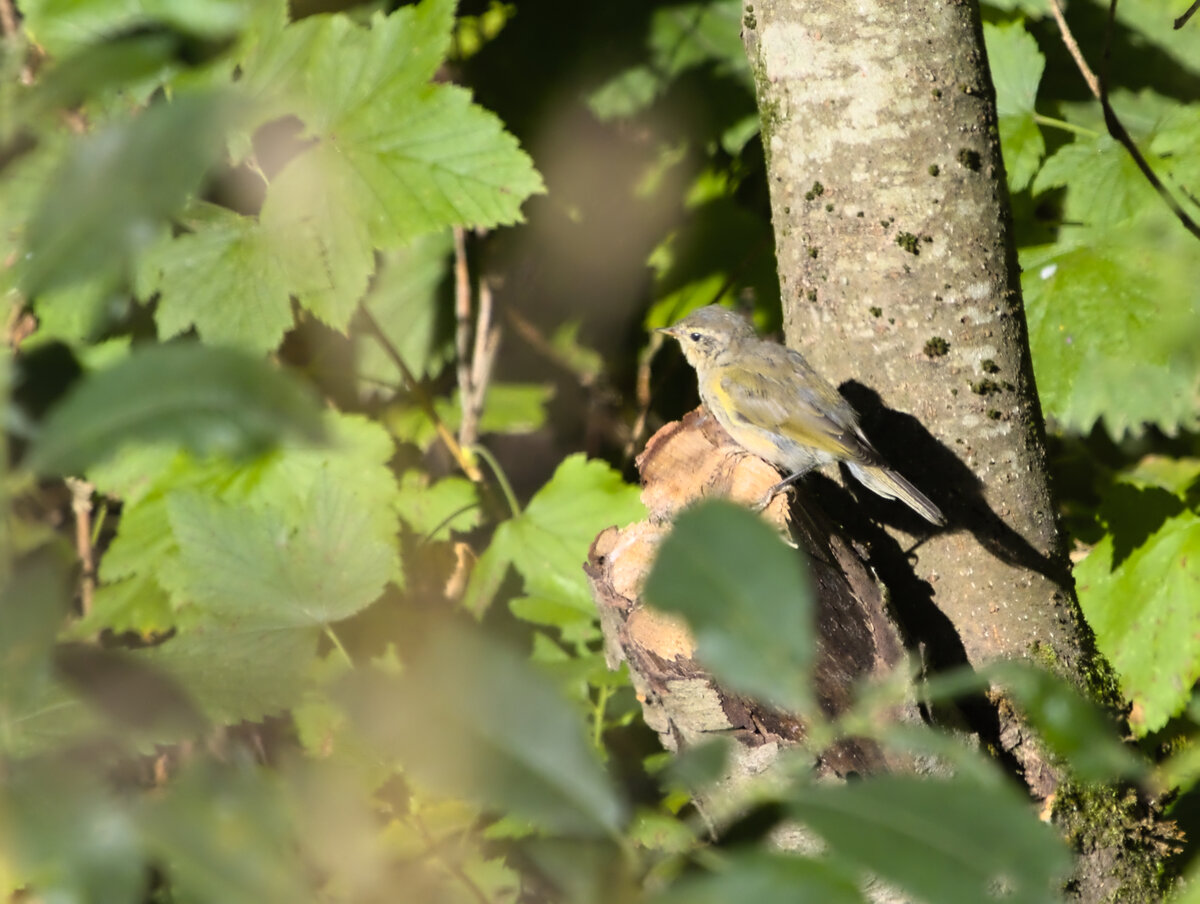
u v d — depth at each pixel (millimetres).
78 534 10242
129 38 1989
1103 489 11820
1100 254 9414
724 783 5652
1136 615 9094
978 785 1751
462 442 11727
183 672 2807
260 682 2834
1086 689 7004
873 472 6738
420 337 12062
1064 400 9133
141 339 9422
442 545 10375
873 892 4910
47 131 2869
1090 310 9180
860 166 6836
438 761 1747
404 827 5543
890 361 6934
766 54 7105
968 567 6984
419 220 8492
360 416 9711
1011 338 7023
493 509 11070
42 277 1771
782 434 7355
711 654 1743
